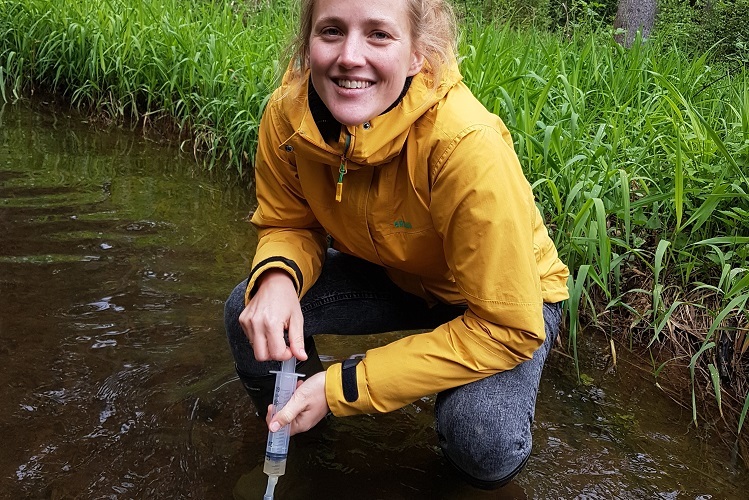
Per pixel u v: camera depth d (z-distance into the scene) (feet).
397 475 5.63
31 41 17.17
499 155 4.44
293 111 4.93
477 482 5.28
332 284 5.86
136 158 13.08
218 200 11.25
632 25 25.18
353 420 6.31
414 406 6.58
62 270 8.43
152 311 7.73
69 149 13.26
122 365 6.73
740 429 6.50
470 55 11.43
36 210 10.16
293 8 5.04
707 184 8.64
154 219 10.25
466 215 4.46
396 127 4.46
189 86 14.53
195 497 5.22
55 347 6.91
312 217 5.64
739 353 7.52
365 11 4.21
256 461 5.65
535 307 4.62
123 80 15.17
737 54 19.20
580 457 6.06
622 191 7.99
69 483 5.25
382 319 6.02
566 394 7.02
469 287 4.65
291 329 4.88
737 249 8.12
